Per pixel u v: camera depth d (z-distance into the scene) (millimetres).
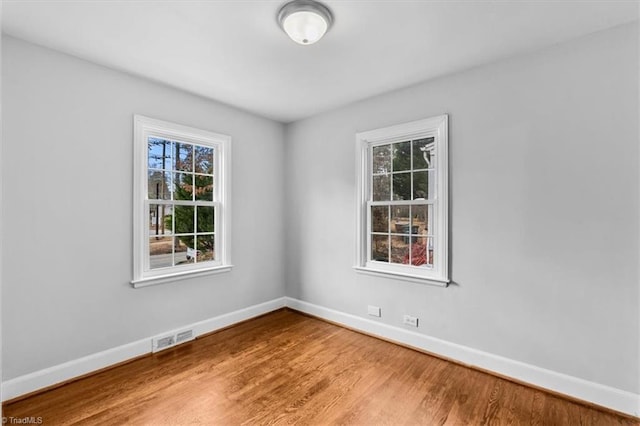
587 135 2066
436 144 2807
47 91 2227
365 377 2365
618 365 1965
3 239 2049
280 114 3725
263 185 3834
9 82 2072
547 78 2211
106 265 2518
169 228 2990
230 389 2201
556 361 2168
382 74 2670
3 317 2045
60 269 2283
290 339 3076
